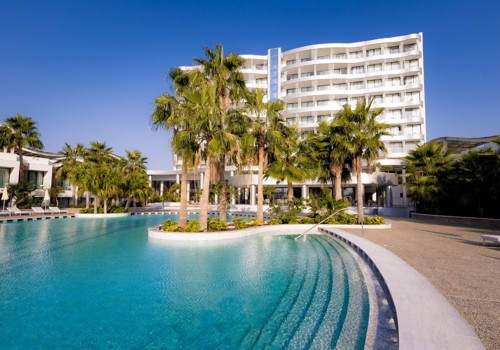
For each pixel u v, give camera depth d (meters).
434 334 3.82
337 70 49.16
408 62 46.44
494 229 17.36
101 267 9.07
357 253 10.41
